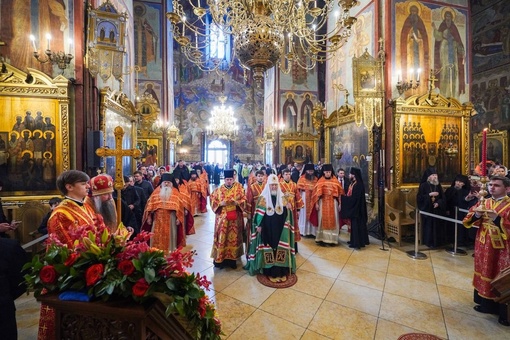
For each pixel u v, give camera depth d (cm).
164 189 518
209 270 496
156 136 1371
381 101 712
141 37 1391
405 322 335
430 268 506
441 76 763
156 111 1288
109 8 530
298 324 329
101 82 612
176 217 528
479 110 1592
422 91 748
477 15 1599
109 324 127
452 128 742
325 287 427
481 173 327
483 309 352
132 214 485
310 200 725
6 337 192
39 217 472
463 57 786
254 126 2875
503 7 1482
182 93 2736
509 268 119
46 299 132
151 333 132
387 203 681
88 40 506
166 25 1433
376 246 645
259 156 2867
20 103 492
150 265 137
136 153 260
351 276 469
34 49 486
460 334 312
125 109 725
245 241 537
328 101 1042
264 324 329
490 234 347
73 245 154
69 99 520
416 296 399
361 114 701
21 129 493
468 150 749
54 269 136
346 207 633
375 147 725
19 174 493
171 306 131
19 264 202
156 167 1274
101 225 203
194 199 955
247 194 551
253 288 424
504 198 343
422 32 749
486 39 1557
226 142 2861
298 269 500
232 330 316
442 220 632
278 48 411
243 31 405
